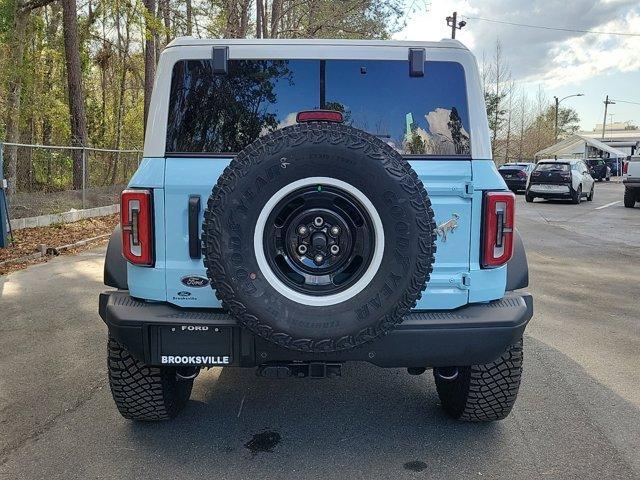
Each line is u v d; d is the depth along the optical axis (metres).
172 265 3.06
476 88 3.26
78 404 4.07
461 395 3.65
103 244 11.46
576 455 3.38
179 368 3.38
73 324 6.02
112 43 24.59
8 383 4.44
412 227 2.75
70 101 16.80
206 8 23.67
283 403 4.15
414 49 3.27
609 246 11.73
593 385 4.45
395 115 3.31
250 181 2.72
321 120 3.03
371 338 2.77
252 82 3.29
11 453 3.38
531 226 15.09
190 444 3.51
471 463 3.29
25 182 13.24
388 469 3.23
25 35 17.14
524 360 5.00
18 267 8.96
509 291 3.36
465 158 3.13
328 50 3.28
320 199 2.82
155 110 3.17
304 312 2.73
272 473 3.18
